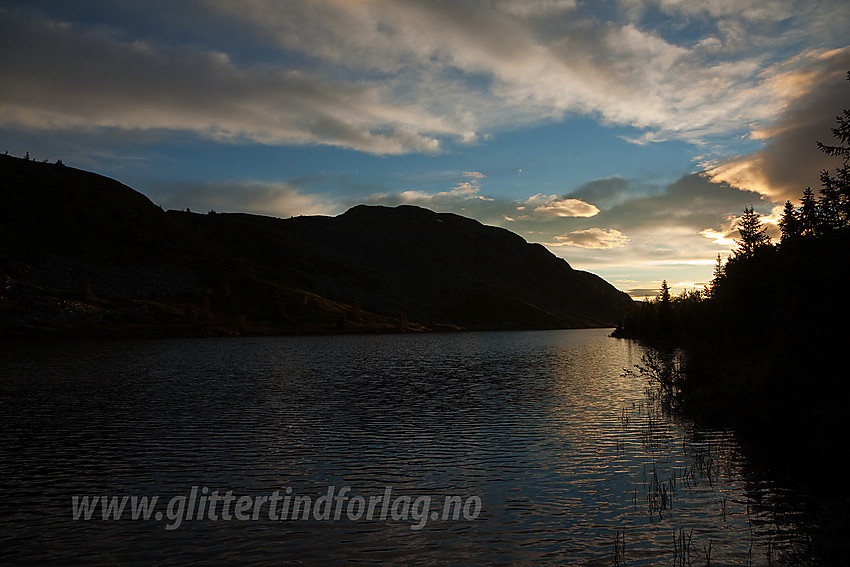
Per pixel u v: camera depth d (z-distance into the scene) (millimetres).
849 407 23734
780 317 26984
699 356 41719
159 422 34438
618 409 38688
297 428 32750
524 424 33688
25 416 36281
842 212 25125
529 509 18938
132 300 174500
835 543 15070
